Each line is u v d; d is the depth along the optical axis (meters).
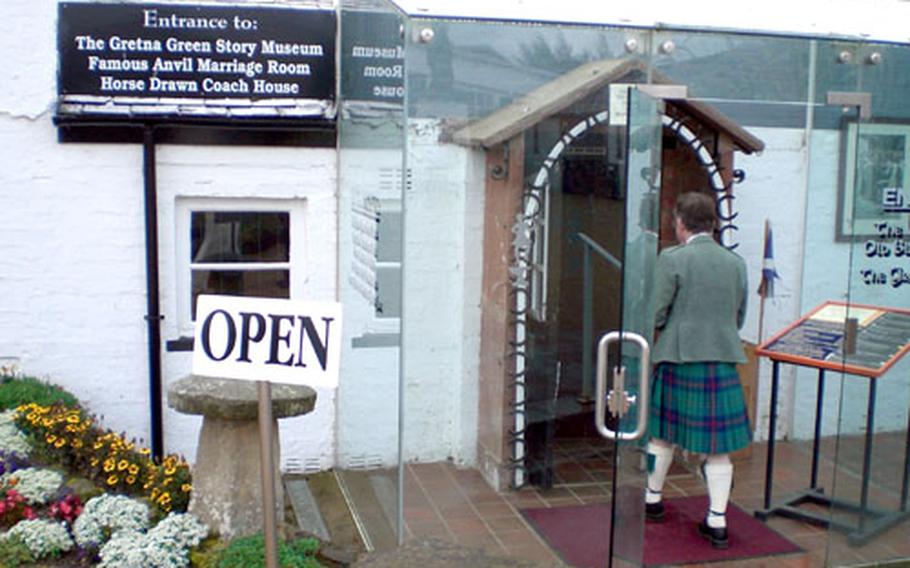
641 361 4.19
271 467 3.28
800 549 4.97
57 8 5.55
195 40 5.68
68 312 5.75
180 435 5.96
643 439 4.27
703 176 5.84
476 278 4.69
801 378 6.00
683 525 5.18
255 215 6.05
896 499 4.90
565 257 4.75
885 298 4.82
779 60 5.01
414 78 4.46
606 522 4.73
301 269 6.07
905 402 4.87
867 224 4.77
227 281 6.06
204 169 5.82
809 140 5.78
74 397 5.62
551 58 4.61
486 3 4.51
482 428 4.76
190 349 5.92
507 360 4.76
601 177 4.70
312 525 5.23
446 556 4.06
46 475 4.74
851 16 5.34
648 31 4.69
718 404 4.82
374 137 5.00
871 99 4.82
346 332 5.75
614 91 4.69
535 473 4.80
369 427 5.16
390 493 4.73
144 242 5.80
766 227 5.92
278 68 5.80
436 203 4.61
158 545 4.14
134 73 5.64
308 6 5.83
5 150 5.59
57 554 4.26
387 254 4.78
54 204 5.67
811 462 5.91
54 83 5.59
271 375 3.24
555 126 4.68
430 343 4.66
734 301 4.84
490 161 4.65
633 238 4.15
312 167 5.95
